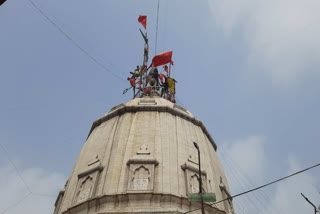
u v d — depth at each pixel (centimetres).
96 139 4103
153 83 5175
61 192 3862
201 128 4419
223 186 3794
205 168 3766
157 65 5300
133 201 3153
